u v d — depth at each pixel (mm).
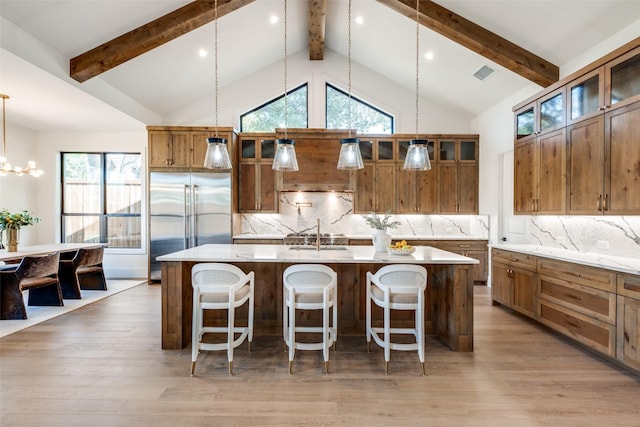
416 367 2629
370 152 5922
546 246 4125
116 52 3855
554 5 3328
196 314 2531
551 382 2395
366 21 4820
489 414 2012
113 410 2027
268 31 5062
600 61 2979
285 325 2871
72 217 6191
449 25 3967
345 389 2295
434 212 5922
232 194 5562
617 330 2557
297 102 6234
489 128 5574
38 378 2408
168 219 5520
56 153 6059
